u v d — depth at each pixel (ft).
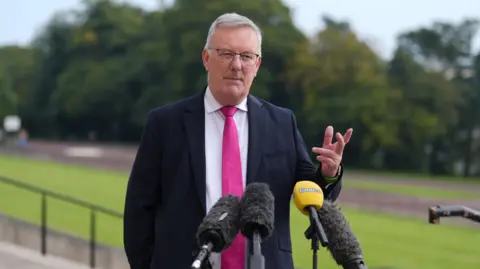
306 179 16.10
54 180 150.00
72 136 408.67
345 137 15.33
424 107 278.46
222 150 15.78
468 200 142.61
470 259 77.41
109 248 54.54
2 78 417.69
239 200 13.92
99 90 380.78
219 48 15.47
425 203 135.54
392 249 83.61
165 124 16.11
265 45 291.38
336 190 15.85
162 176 16.06
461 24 298.97
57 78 414.62
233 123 15.90
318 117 271.08
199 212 15.52
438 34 297.74
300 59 282.15
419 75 279.28
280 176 15.84
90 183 145.69
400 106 274.57
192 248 15.40
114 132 394.93
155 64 344.69
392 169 281.33
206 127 16.05
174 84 319.06
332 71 273.54
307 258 68.95
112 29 413.18
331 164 15.31
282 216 15.87
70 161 209.05
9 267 51.01
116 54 408.87
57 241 59.11
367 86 270.05
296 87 290.56
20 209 97.76
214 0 306.55
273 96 297.53
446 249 84.02
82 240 57.82
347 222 14.34
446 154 286.25
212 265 14.62
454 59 299.38
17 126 307.17
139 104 347.15
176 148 15.90
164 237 15.70
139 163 16.26
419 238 92.02
